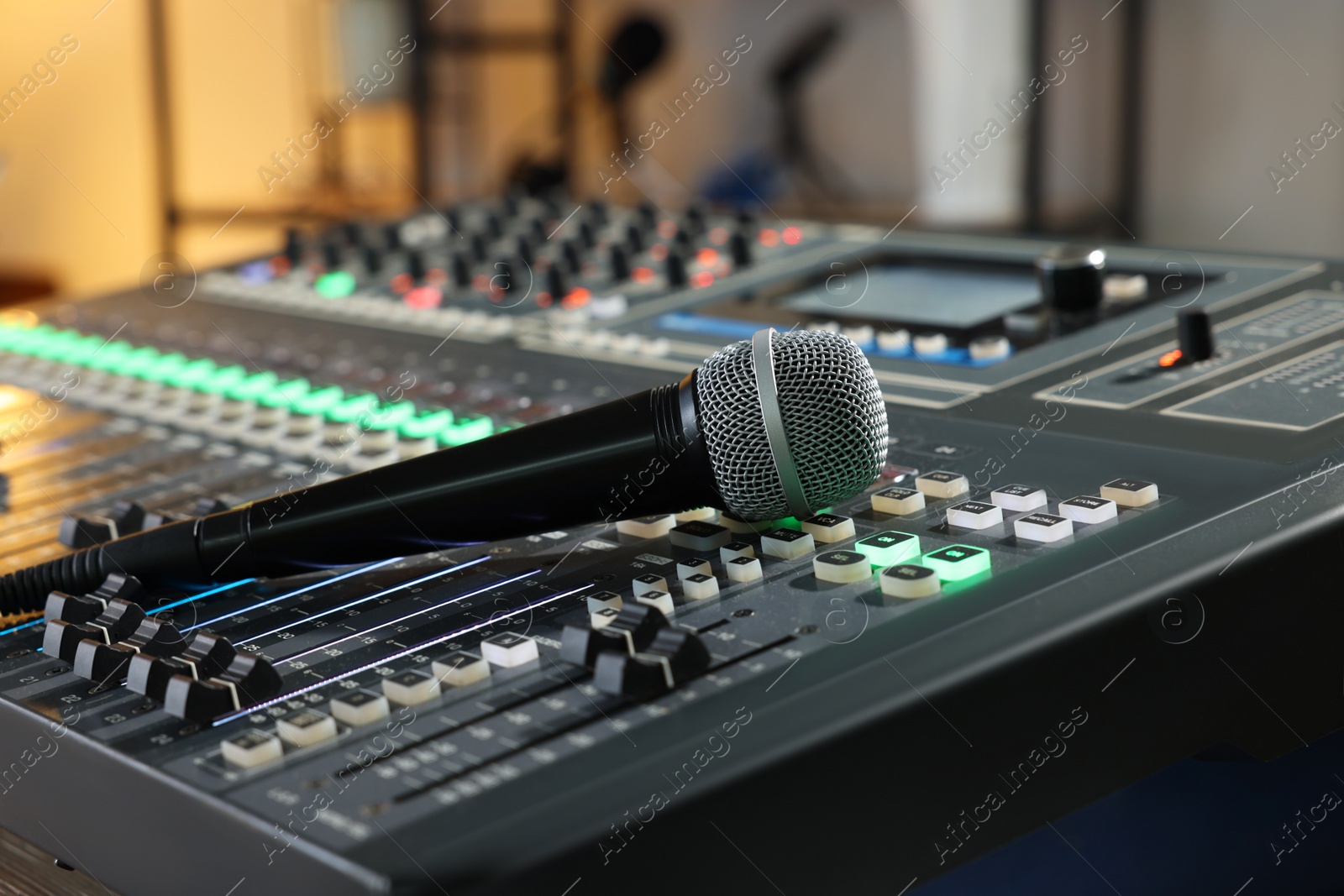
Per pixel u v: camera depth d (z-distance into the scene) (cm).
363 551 79
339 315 149
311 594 82
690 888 57
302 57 425
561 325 136
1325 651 81
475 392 117
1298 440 89
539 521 78
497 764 58
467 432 106
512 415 110
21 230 475
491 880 51
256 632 77
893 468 91
